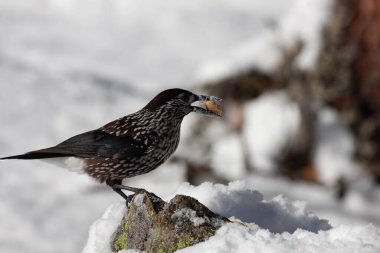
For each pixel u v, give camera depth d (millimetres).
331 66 14648
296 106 14570
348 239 5543
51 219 12727
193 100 8258
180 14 24656
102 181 8102
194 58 21938
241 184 7160
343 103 14602
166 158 8266
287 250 5258
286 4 25453
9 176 14281
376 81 14406
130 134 7980
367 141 14258
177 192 7098
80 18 24328
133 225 6141
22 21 23578
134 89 19594
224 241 5449
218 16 24719
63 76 19641
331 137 14336
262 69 15250
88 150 7887
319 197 13586
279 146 14352
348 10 14688
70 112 17531
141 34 23422
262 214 6844
